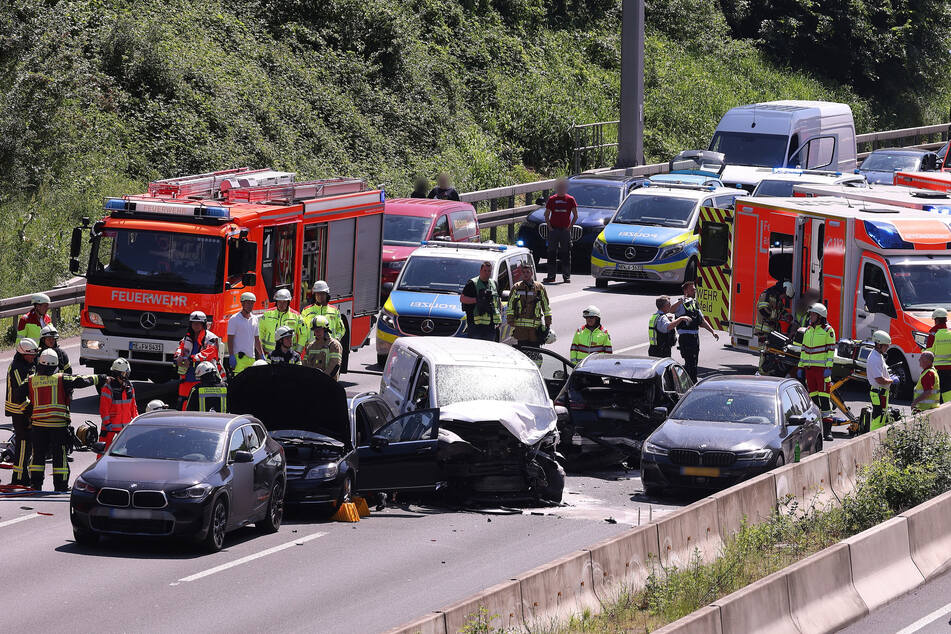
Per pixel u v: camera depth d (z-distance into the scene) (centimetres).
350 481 6109
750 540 5306
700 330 11488
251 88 14050
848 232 8919
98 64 12838
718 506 5328
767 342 8962
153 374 7662
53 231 10856
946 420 7544
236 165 13012
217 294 7612
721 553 5175
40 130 11419
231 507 5278
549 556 5244
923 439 6744
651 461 6556
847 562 4647
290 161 13688
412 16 17412
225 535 5591
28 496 6069
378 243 9431
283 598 4509
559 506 6388
